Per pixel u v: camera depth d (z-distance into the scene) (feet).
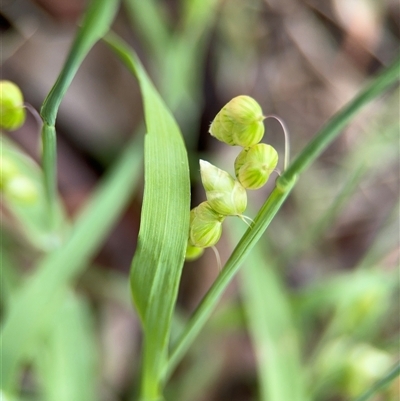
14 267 0.55
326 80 0.83
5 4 0.67
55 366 0.47
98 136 0.69
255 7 0.79
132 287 0.33
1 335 0.41
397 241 0.65
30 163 0.43
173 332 0.55
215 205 0.30
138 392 0.55
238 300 0.64
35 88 0.66
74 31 0.70
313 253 0.74
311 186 0.76
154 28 0.63
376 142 0.66
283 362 0.44
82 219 0.46
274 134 0.79
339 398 0.59
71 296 0.50
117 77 0.71
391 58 0.85
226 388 0.63
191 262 0.65
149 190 0.30
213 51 0.76
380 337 0.63
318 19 0.83
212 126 0.31
